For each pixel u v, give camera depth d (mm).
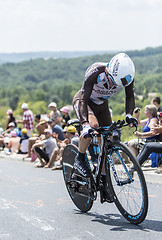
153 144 7918
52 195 7777
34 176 10758
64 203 6926
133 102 5449
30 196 7754
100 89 5504
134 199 4996
